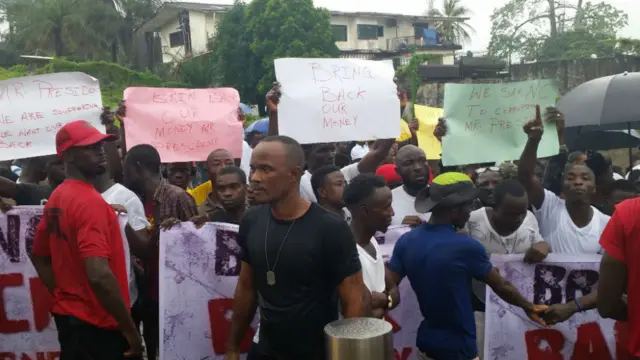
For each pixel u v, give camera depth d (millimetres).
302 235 2896
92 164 3455
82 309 3430
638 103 6070
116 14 45062
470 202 3572
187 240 4121
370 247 3580
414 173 4758
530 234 4195
